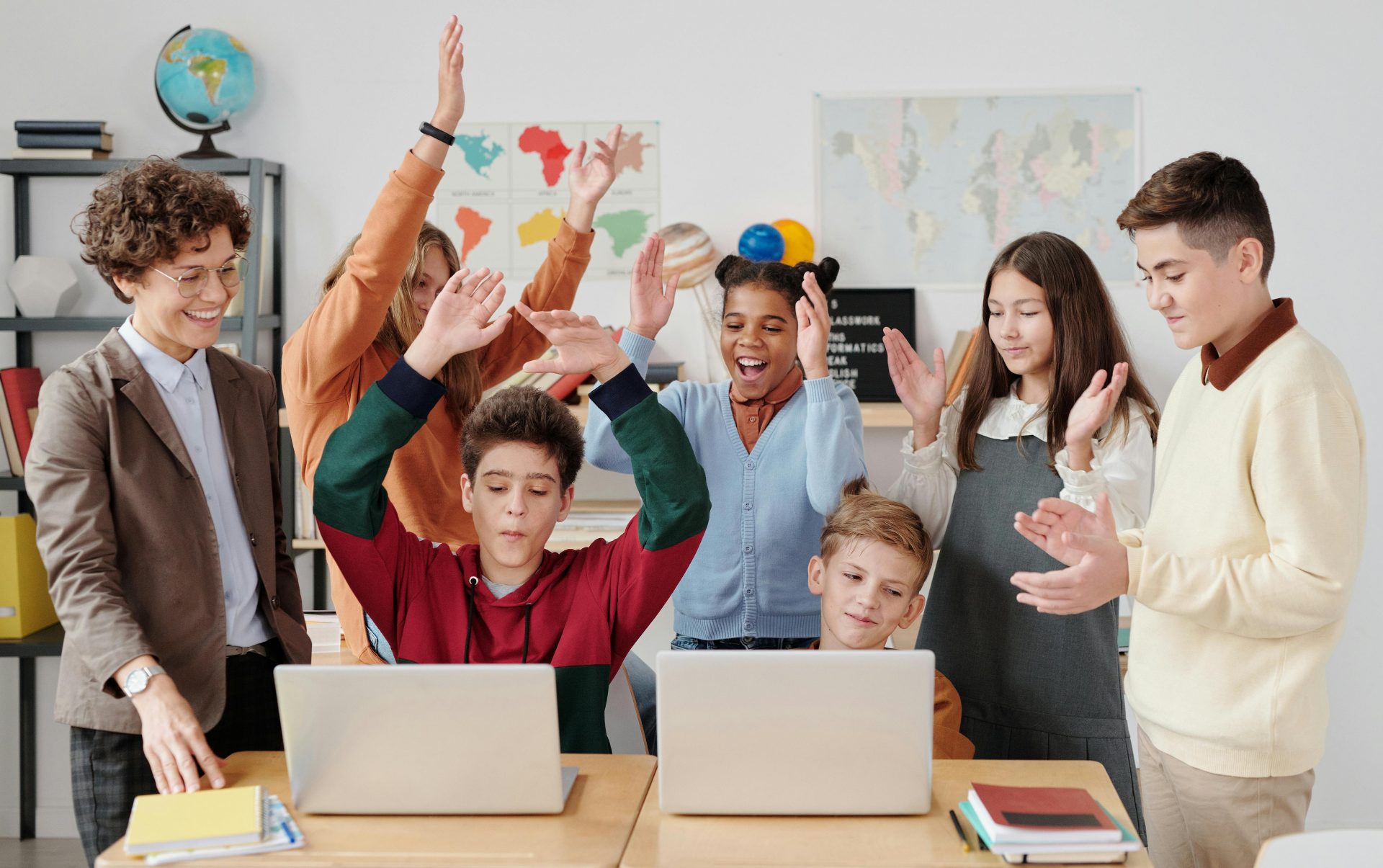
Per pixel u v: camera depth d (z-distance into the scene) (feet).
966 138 10.08
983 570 6.22
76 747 5.36
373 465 5.16
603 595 5.59
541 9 10.16
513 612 5.55
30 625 9.64
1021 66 10.03
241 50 9.79
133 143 10.32
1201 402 5.22
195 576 5.43
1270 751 4.90
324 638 7.95
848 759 4.47
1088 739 5.95
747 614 6.58
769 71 10.14
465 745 4.47
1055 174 10.06
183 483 5.47
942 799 4.72
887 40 10.07
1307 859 3.99
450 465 7.08
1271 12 9.84
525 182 10.26
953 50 10.05
